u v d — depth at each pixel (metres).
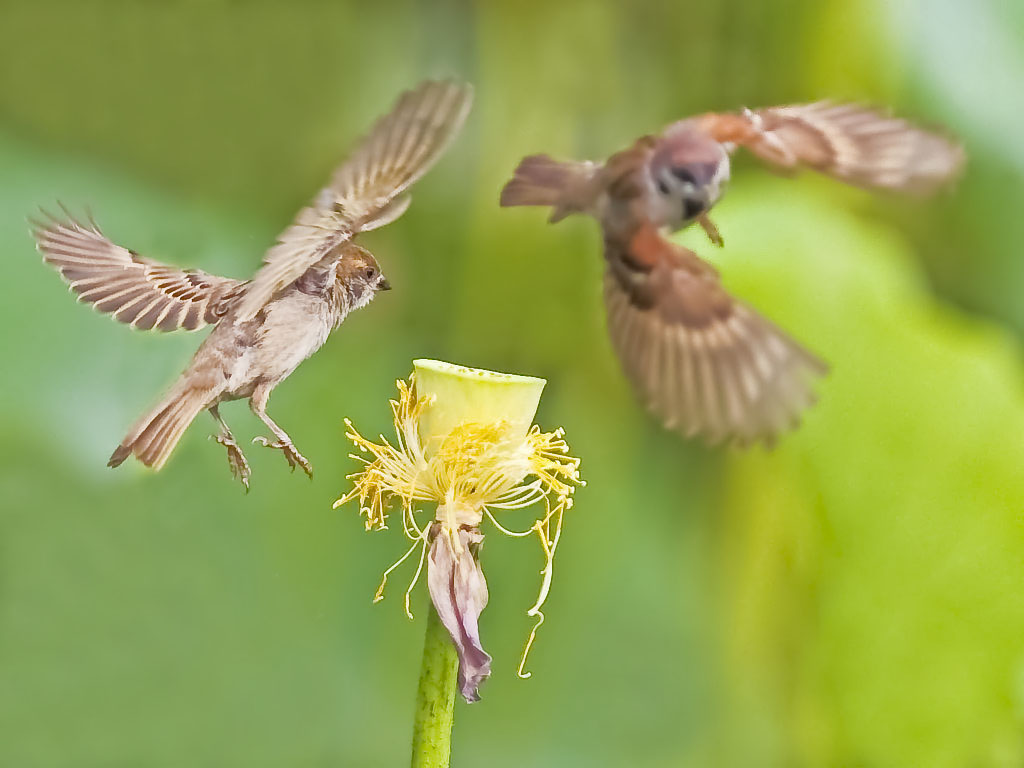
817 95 5.09
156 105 5.07
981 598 5.08
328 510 5.02
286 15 5.07
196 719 4.97
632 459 5.08
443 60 5.07
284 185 5.08
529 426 4.75
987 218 5.12
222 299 4.75
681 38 5.07
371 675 5.01
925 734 5.08
